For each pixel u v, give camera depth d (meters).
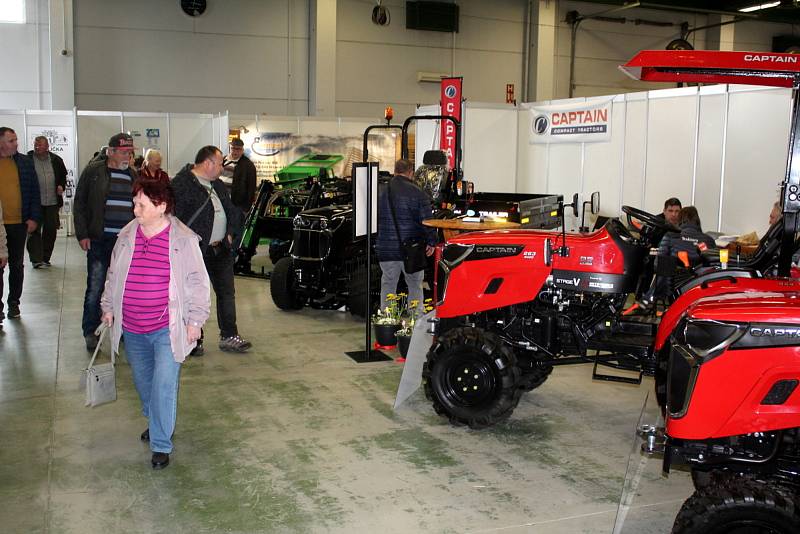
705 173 9.34
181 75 16.48
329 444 4.23
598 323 4.42
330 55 17.20
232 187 9.78
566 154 11.29
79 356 5.91
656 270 4.18
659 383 3.68
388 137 16.14
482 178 11.93
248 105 17.06
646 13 20.09
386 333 6.23
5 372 5.48
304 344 6.46
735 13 18.97
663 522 3.36
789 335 2.56
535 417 4.73
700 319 2.70
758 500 2.45
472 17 18.62
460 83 10.80
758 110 8.68
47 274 9.60
